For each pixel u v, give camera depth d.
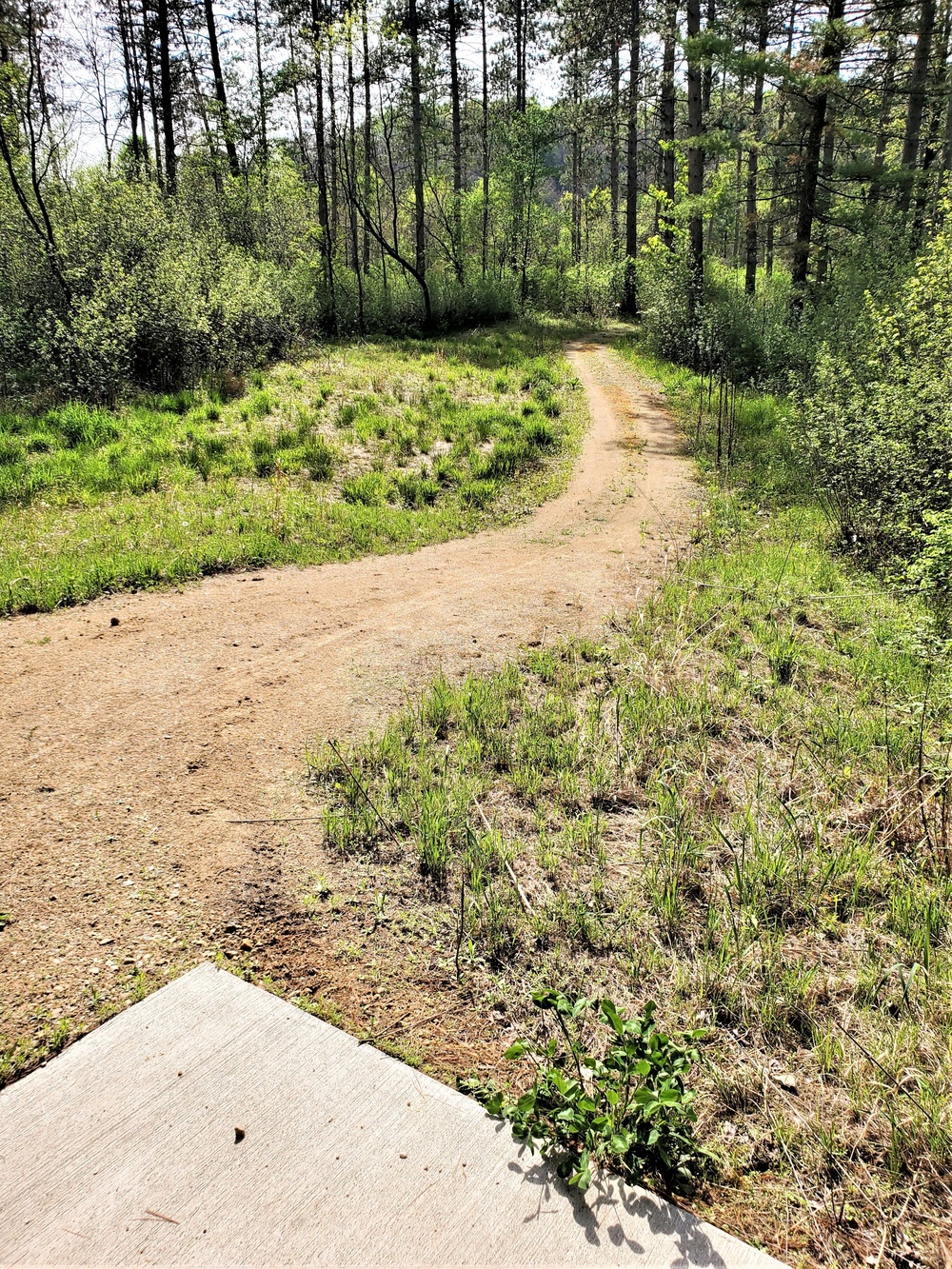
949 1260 1.95
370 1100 2.29
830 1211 2.07
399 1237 1.92
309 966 2.81
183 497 8.67
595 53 26.67
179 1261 1.84
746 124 21.84
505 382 15.92
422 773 3.93
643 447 12.82
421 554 7.97
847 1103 2.37
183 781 3.88
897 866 3.42
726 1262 1.91
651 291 21.41
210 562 7.07
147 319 13.85
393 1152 2.13
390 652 5.50
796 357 15.34
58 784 3.76
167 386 14.21
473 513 9.33
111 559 6.70
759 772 3.94
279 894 3.15
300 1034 2.50
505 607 6.46
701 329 18.03
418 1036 2.55
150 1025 2.50
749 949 2.97
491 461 11.00
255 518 8.22
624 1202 2.04
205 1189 2.01
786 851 3.46
